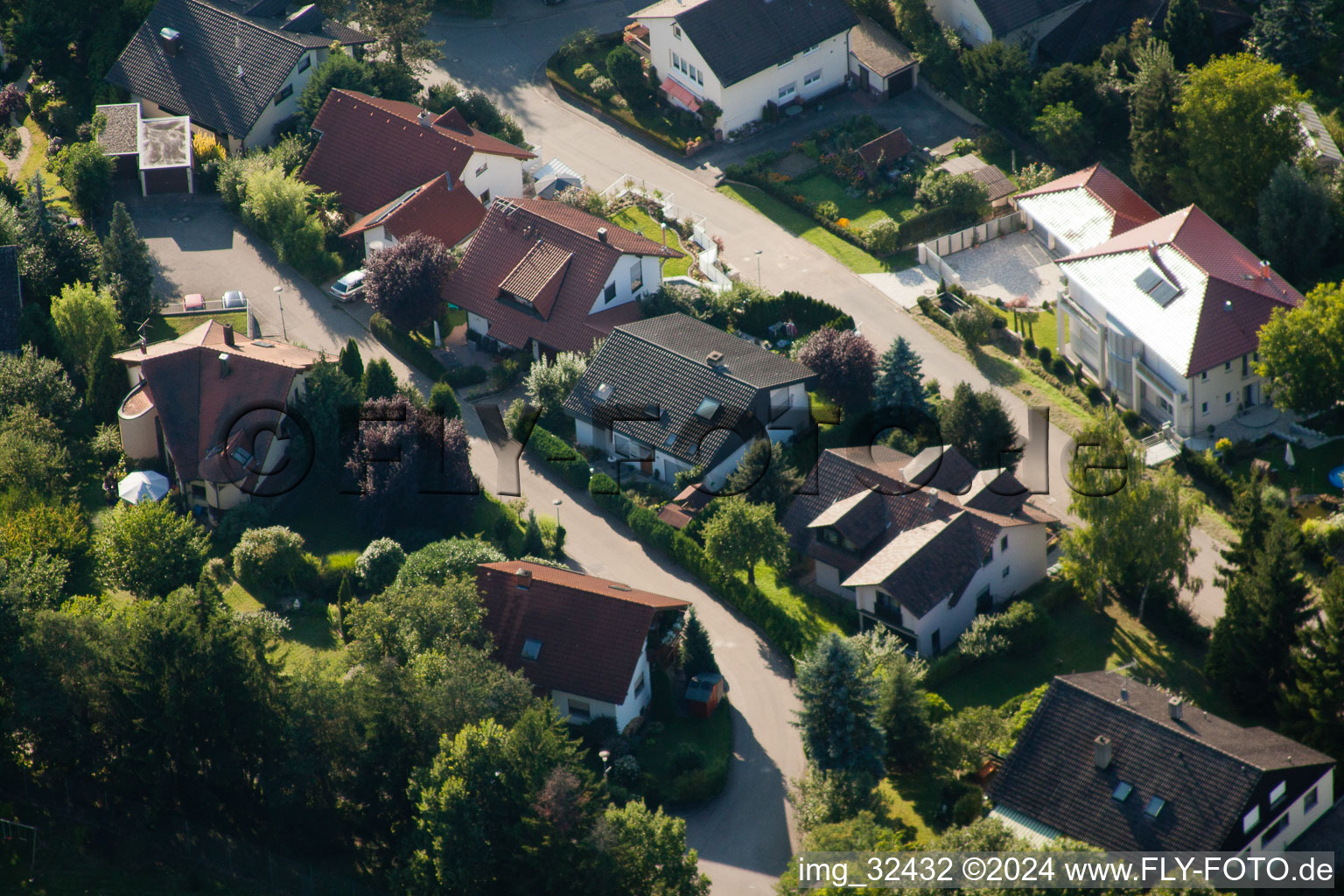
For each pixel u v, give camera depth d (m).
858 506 87.62
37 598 76.19
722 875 72.31
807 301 106.31
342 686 71.50
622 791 74.12
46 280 108.00
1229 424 96.94
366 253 113.00
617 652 79.00
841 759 74.50
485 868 65.25
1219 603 85.94
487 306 106.75
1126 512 81.75
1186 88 107.69
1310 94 116.75
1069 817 69.50
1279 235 104.19
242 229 117.81
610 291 106.38
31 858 70.69
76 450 96.19
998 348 105.62
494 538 91.69
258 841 71.81
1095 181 111.25
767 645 85.31
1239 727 71.62
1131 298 98.56
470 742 65.88
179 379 95.69
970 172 117.12
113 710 71.06
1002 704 80.38
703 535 89.88
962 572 84.19
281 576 87.00
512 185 122.00
